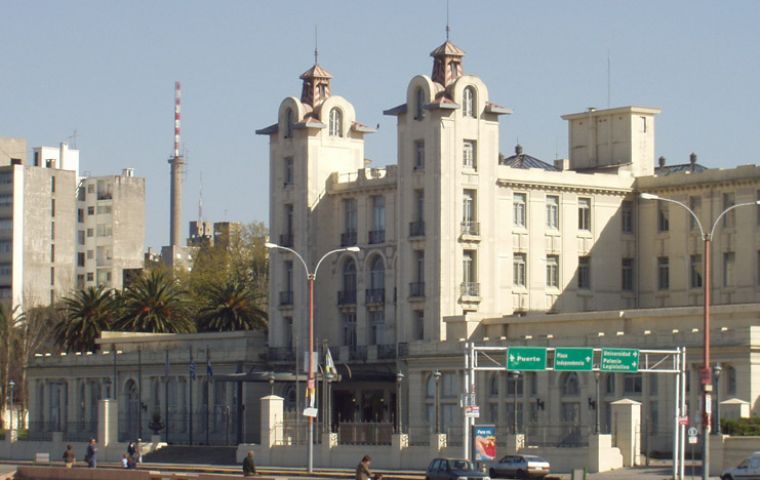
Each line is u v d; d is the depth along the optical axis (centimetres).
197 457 13788
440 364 13562
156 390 16512
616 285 15112
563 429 12181
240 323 18912
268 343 15850
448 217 14275
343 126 15788
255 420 15625
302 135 15612
